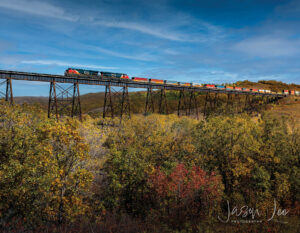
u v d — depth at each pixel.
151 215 15.27
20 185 11.69
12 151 12.57
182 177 16.12
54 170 12.16
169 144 21.50
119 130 26.14
